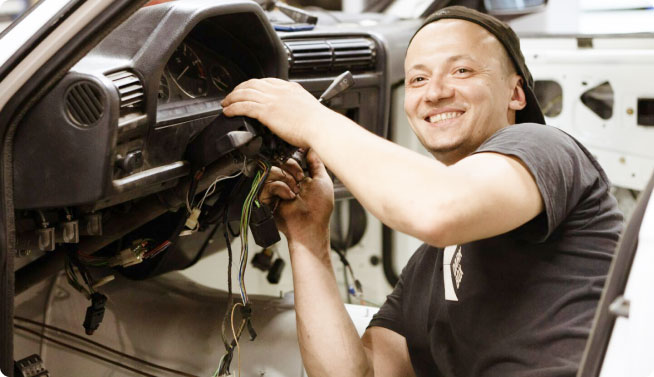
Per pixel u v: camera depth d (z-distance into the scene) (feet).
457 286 4.34
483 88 4.29
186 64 4.85
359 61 6.82
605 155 8.00
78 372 5.77
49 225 4.13
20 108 3.65
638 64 7.60
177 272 6.47
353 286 8.34
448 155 4.47
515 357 3.96
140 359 5.84
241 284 4.71
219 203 4.99
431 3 8.61
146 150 4.13
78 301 5.83
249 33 4.98
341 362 4.85
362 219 8.60
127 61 4.00
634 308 2.82
